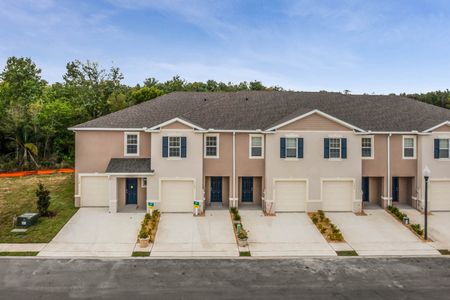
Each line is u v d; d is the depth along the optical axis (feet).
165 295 38.40
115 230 61.31
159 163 72.49
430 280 43.06
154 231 61.16
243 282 42.01
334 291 39.83
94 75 139.54
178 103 87.97
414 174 78.43
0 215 67.51
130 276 43.37
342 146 74.02
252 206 78.43
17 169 111.14
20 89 158.30
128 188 77.77
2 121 116.37
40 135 121.80
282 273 44.88
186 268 46.19
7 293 38.52
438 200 76.95
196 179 73.05
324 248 54.49
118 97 142.00
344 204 75.41
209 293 38.96
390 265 47.91
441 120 78.07
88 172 76.07
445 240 58.39
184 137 72.69
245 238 55.01
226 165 76.48
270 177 73.61
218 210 75.10
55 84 176.76
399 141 78.28
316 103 89.10
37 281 41.63
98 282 41.52
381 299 38.06
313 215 70.74
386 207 76.28
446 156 76.64
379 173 78.18
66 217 67.67
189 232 61.21
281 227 64.64
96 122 77.56
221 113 82.23
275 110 84.53
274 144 73.67
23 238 56.44
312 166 73.97
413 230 62.64
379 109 87.66
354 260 49.75
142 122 78.33
